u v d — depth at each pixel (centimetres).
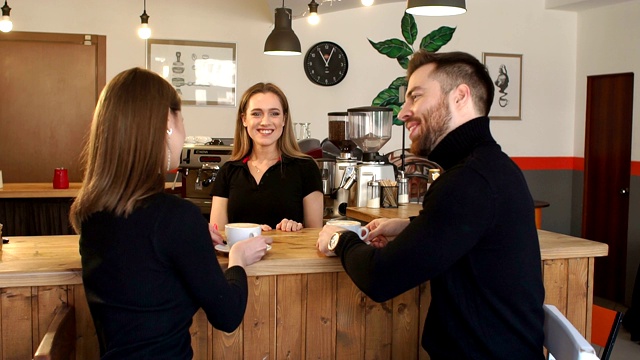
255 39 612
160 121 139
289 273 182
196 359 182
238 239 186
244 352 185
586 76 664
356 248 161
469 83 154
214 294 139
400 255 143
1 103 575
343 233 173
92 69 584
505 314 145
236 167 275
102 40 582
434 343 158
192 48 599
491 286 145
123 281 135
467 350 149
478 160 146
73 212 143
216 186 277
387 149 638
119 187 136
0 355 170
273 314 185
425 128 158
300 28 616
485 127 155
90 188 138
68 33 576
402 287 145
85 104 586
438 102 155
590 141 662
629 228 594
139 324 135
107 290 137
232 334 183
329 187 349
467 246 140
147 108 138
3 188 466
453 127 156
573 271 211
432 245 139
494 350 146
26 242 203
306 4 543
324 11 599
